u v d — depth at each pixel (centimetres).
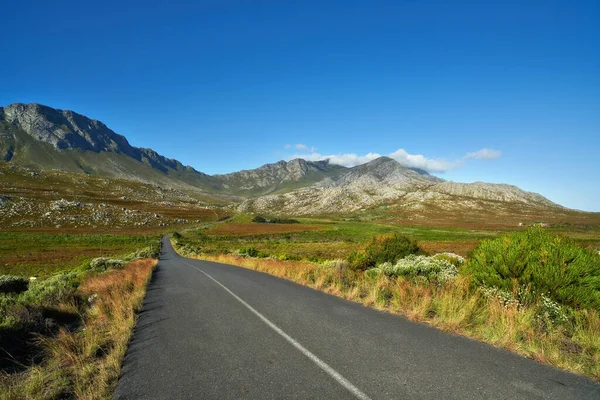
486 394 352
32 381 430
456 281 768
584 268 649
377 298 846
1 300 870
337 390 372
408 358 461
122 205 16675
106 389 405
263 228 10775
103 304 887
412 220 17950
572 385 374
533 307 600
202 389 393
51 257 4903
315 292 1072
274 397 363
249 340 579
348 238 8031
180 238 8006
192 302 983
